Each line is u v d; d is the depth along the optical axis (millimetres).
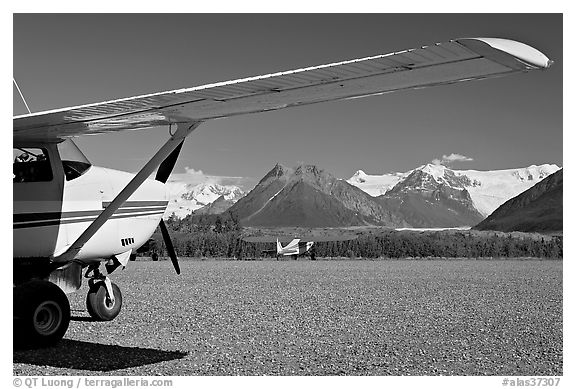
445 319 9531
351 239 56156
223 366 6570
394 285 15883
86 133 7164
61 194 7547
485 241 60094
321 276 19891
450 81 4758
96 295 9047
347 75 4707
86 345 7414
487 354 7238
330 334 8219
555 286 15625
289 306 10961
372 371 6461
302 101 5457
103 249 8016
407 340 7891
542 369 6664
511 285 15977
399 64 4453
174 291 13805
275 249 50812
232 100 5469
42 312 7020
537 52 4215
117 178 8203
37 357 6812
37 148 7480
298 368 6531
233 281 17125
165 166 8953
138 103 5621
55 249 7492
